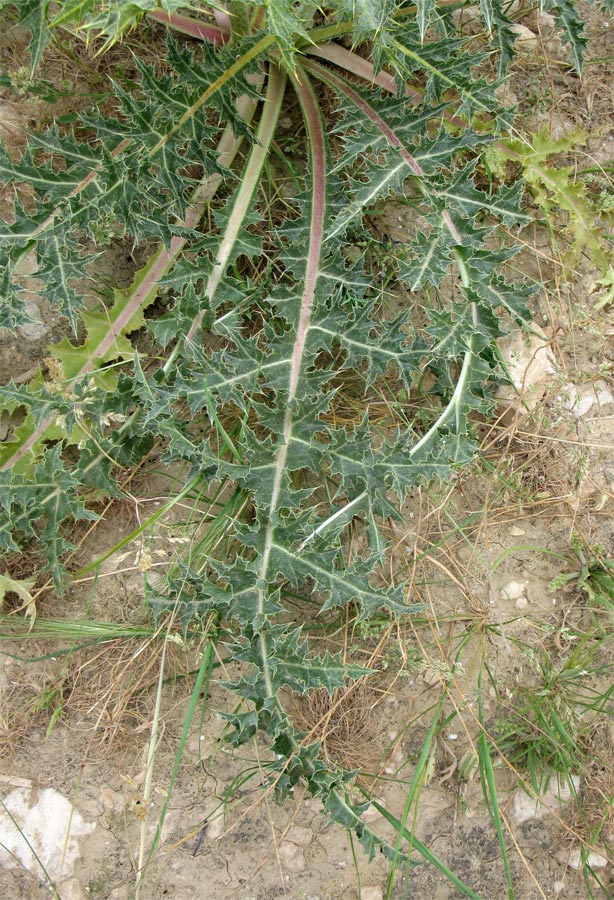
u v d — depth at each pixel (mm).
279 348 1975
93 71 2232
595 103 2488
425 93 2027
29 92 2230
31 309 2193
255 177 2092
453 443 1996
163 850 2033
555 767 2158
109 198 1832
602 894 2176
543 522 2305
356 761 2113
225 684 1800
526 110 2434
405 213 2338
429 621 2172
